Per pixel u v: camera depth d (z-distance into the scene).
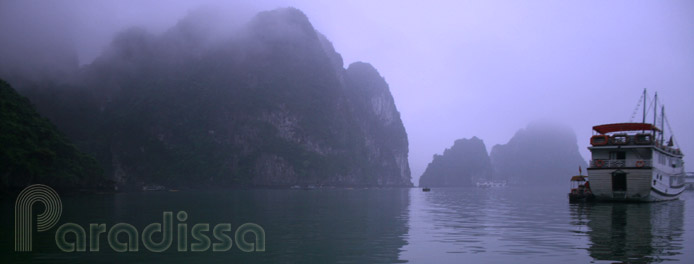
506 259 12.84
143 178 154.00
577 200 41.88
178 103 173.75
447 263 12.39
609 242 15.80
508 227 20.70
